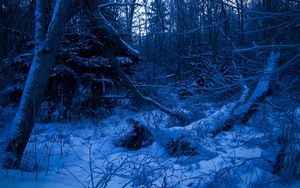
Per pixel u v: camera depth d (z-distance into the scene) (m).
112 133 7.32
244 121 6.46
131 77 10.63
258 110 6.05
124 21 10.31
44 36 4.91
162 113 8.07
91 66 9.46
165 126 7.37
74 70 9.35
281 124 3.97
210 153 4.92
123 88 11.04
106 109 10.52
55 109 9.73
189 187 3.60
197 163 4.49
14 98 9.22
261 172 3.66
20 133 4.32
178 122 7.50
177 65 13.59
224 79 5.38
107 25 6.93
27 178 3.62
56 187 3.37
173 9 12.21
